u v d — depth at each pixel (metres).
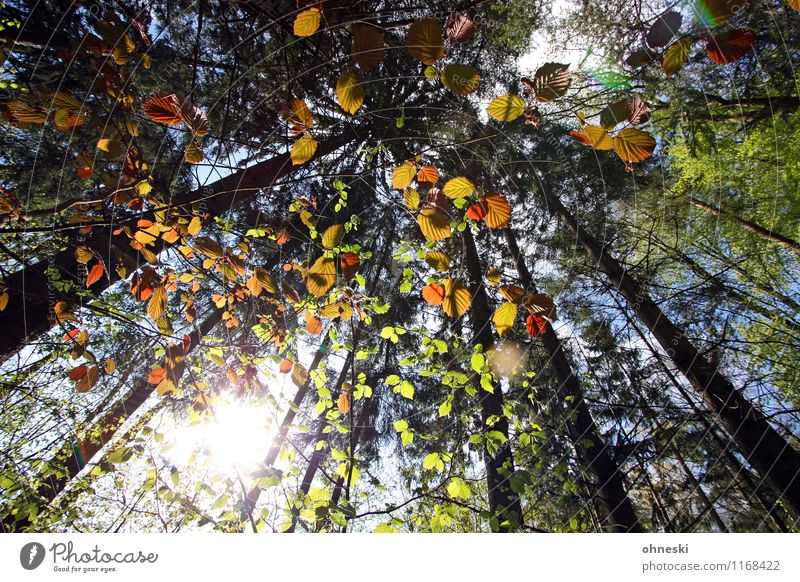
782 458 3.12
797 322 4.48
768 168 5.10
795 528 3.11
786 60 4.62
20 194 3.78
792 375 4.18
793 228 5.31
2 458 2.58
